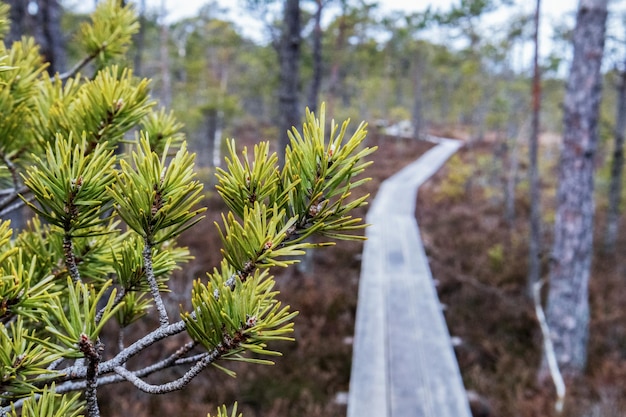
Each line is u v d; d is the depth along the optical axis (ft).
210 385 18.34
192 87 69.82
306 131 2.10
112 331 18.61
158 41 72.13
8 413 1.88
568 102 18.81
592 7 17.51
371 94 119.85
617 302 29.81
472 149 113.60
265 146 2.14
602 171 47.70
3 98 3.10
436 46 116.47
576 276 19.95
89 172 2.00
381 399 17.21
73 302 1.96
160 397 17.22
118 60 4.36
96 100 2.78
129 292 2.91
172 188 2.01
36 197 1.95
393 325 23.93
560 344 20.40
